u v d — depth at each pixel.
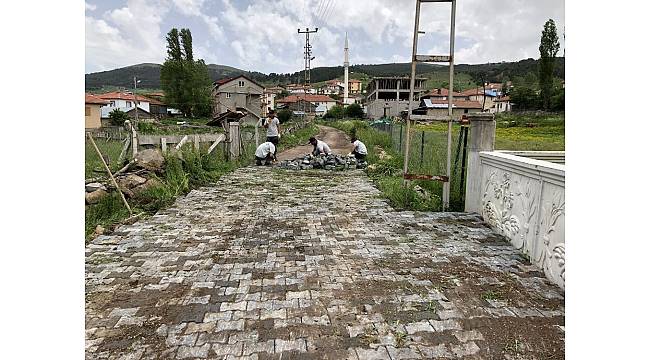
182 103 49.59
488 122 5.52
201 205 6.36
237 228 5.04
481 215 5.50
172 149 8.34
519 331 2.62
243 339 2.53
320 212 5.91
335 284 3.35
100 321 2.74
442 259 3.93
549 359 2.34
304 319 2.77
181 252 4.12
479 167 5.57
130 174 6.66
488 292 3.19
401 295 3.14
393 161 10.73
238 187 8.12
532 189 3.87
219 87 50.91
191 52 50.16
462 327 2.67
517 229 4.23
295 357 2.35
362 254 4.08
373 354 2.38
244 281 3.40
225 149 11.38
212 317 2.80
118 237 4.61
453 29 5.70
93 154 9.99
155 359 2.33
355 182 8.89
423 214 5.72
